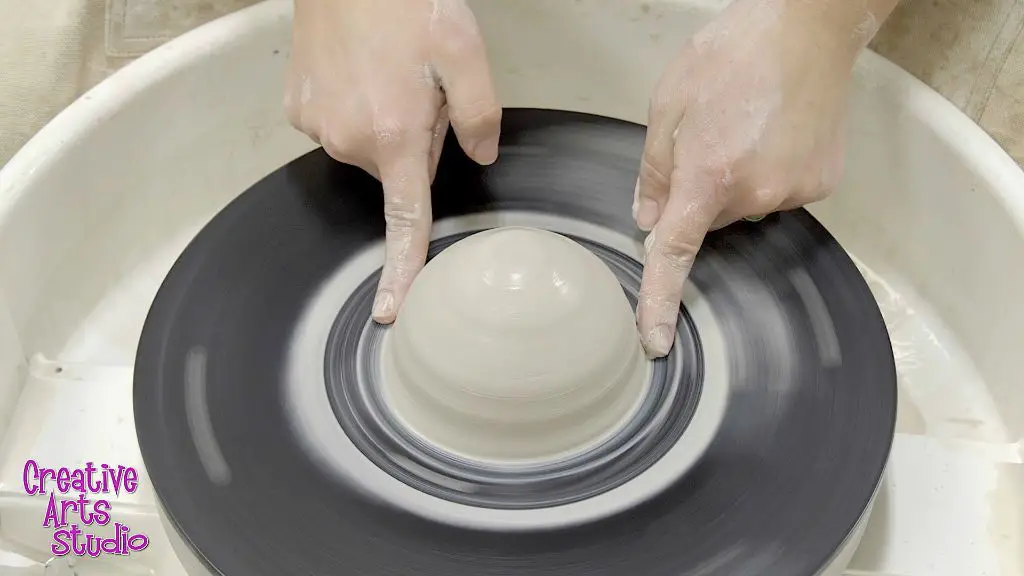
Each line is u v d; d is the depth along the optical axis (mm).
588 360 687
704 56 830
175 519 638
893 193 1004
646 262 797
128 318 969
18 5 1109
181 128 1016
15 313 842
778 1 819
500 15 1101
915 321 983
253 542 628
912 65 1081
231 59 1015
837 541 631
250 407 720
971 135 909
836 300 794
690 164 798
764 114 790
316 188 885
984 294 909
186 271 808
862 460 678
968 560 745
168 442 685
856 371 740
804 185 819
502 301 679
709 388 749
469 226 885
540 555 628
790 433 704
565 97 1178
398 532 640
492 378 675
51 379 853
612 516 652
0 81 1113
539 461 694
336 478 674
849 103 994
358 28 850
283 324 789
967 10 1002
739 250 837
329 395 742
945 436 865
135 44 1169
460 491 672
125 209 992
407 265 809
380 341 778
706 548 631
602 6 1084
